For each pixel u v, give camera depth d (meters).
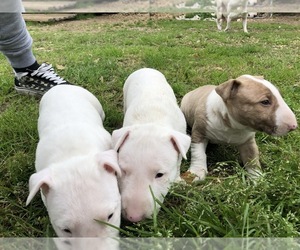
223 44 1.58
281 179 0.53
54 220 0.43
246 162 0.63
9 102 0.88
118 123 0.77
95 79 0.98
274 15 2.71
